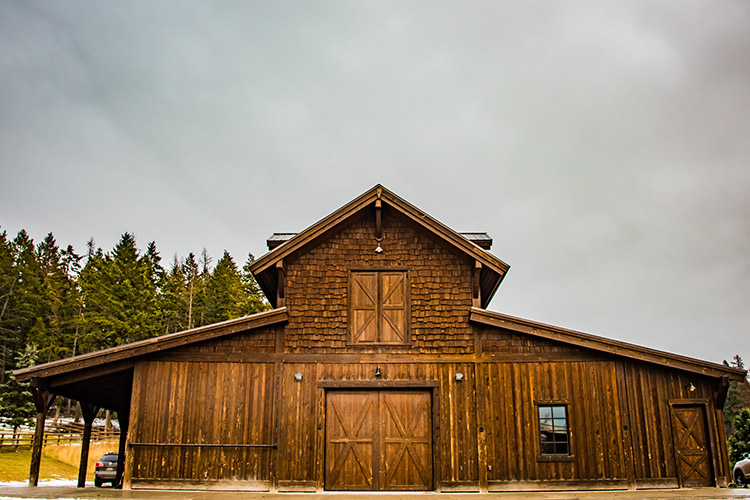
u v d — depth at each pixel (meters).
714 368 13.61
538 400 13.77
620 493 12.82
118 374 14.41
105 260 59.22
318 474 13.34
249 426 13.64
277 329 14.24
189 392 13.80
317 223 14.46
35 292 54.34
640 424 13.66
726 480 13.43
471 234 18.11
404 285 14.55
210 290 58.47
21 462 25.91
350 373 13.97
